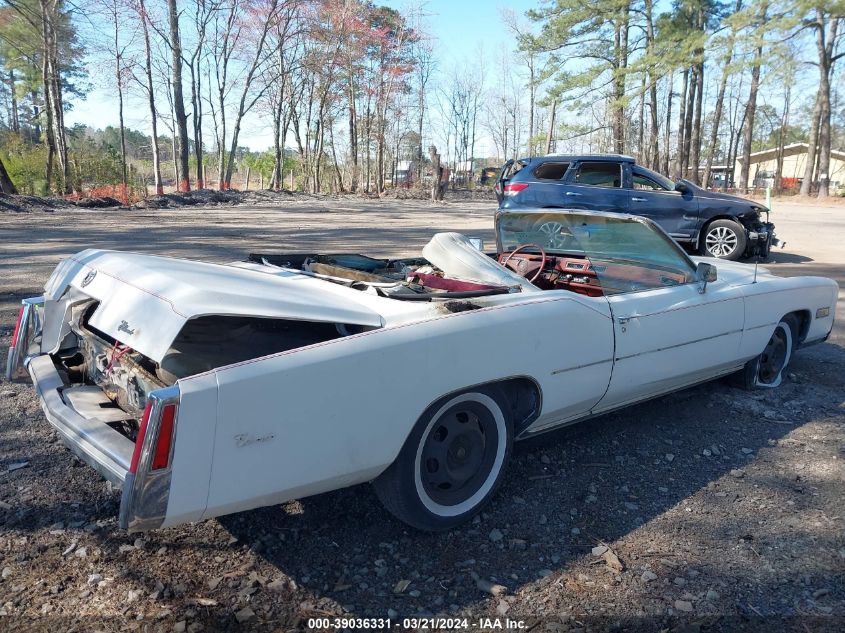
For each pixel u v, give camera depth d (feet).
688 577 8.78
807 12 87.40
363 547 9.29
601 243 14.38
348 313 8.92
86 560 8.72
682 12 102.53
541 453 12.44
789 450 12.88
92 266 10.44
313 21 105.70
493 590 8.41
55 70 85.20
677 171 135.85
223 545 9.20
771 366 16.33
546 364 10.49
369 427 8.49
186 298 8.26
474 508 10.00
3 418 13.07
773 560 9.18
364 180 146.61
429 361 8.97
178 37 90.12
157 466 7.09
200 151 104.83
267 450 7.75
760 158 201.46
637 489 11.18
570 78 109.09
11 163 90.89
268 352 9.62
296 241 40.75
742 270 16.11
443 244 12.37
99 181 108.47
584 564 9.05
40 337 11.21
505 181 39.81
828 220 69.77
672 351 12.81
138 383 9.27
